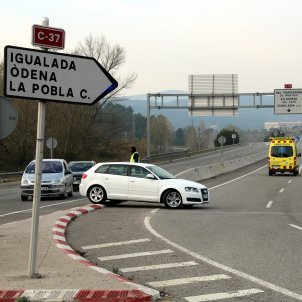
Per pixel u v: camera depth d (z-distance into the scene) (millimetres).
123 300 6602
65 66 7180
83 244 11320
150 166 19766
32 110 58438
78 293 6758
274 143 43844
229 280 7984
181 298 6949
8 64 6844
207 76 49562
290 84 48781
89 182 19828
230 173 47219
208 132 146125
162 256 9977
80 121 62438
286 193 26984
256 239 12000
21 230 12547
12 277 7621
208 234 12742
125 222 14930
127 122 76875
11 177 43562
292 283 7777
